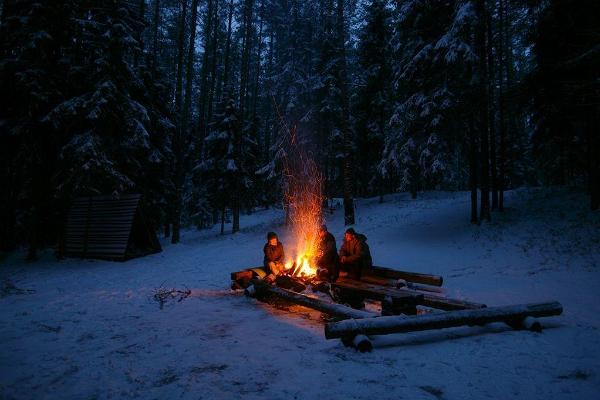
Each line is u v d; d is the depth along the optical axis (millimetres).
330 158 25422
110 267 13828
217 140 23891
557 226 12727
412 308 5699
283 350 4488
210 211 28828
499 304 6992
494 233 13641
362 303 7074
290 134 24250
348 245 8477
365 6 25703
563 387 3395
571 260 9734
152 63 24344
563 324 5398
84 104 14570
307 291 8102
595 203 13484
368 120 26219
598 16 12047
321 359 4129
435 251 13031
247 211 33781
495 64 20594
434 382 3508
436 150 17797
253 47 39031
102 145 15289
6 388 3615
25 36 15086
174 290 8602
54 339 5184
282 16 35906
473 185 15477
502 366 3871
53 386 3643
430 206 21031
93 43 15477
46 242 17281
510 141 29312
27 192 16141
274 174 23297
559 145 16875
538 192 19531
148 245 17672
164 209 22641
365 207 24578
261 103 41094
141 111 16156
